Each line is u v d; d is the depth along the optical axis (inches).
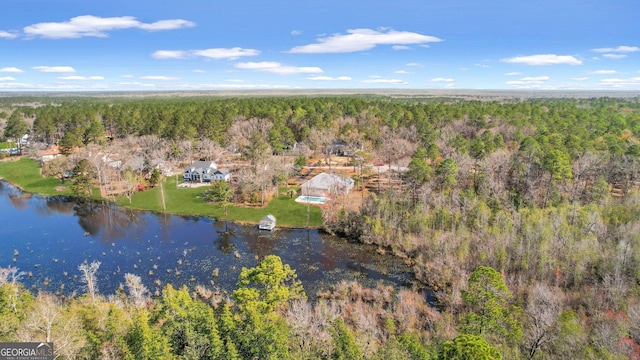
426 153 3821.4
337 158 5265.8
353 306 1921.8
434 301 2025.1
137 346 1159.6
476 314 1517.0
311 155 5201.8
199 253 2642.7
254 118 6190.9
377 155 4783.5
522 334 1451.8
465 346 1063.6
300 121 6235.2
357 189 3799.2
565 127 4886.8
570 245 2138.3
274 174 3823.8
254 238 2901.1
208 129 5679.1
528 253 2140.7
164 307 1283.2
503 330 1393.9
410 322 1749.5
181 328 1247.5
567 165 3048.7
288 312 1600.6
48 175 4407.0
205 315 1288.1
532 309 1572.3
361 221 2896.2
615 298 1738.4
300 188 3860.7
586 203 2888.8
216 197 3496.6
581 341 1405.0
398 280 2278.5
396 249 2618.1
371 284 2231.8
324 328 1486.2
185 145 5083.7
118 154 5002.5
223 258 2568.9
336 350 1233.4
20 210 3531.0
